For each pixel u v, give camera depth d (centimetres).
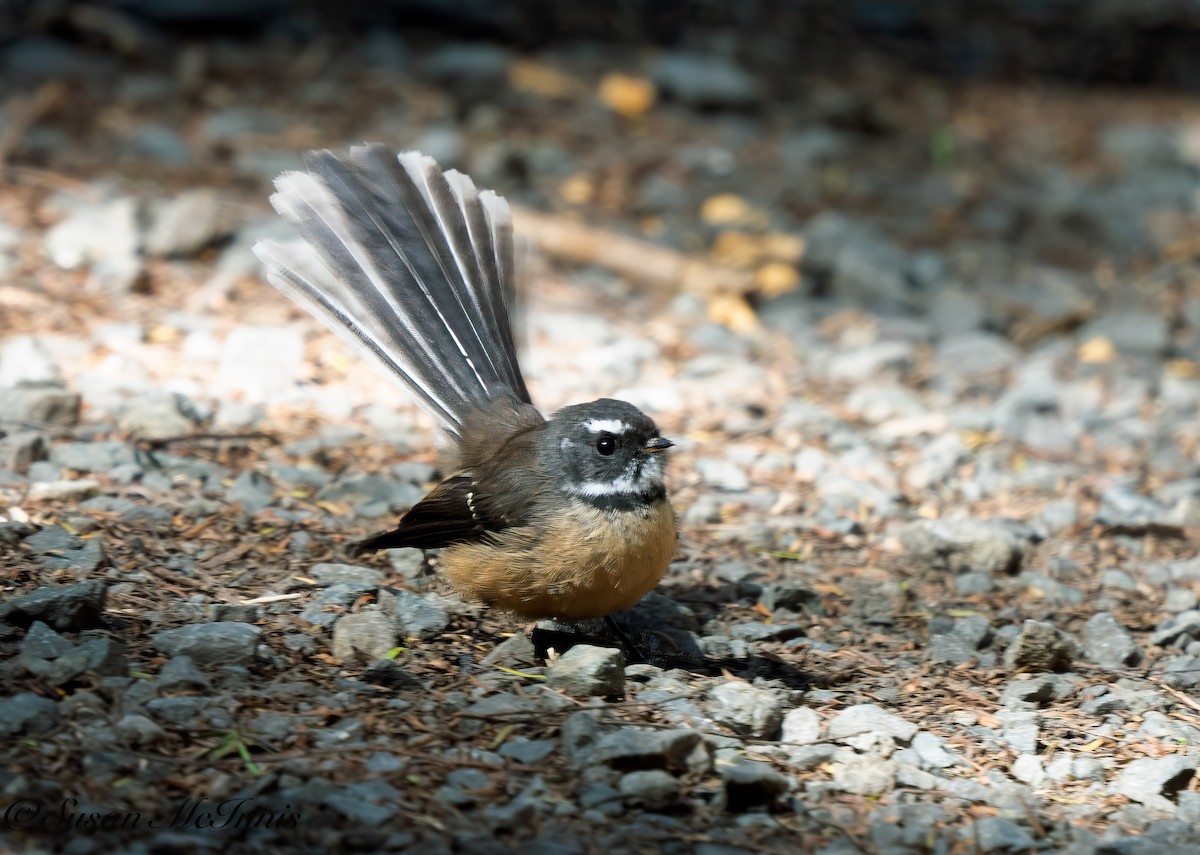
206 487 1113
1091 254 2025
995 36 2847
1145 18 2906
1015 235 2069
